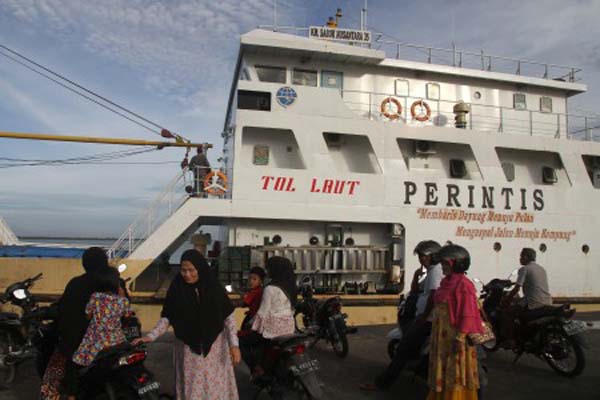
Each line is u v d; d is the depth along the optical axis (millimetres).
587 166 13836
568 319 6348
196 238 10773
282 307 5000
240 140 10359
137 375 4195
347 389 5863
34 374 6410
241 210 10125
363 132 11000
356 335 9000
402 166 11117
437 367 4562
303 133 10664
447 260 4680
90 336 4305
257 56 11789
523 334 6746
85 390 4496
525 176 12805
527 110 13016
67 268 9219
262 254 10023
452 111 13016
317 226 11094
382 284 11164
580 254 12117
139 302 9125
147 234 9844
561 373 6438
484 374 4984
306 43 11438
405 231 10922
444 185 11289
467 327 4391
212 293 3990
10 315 6332
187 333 3947
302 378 4578
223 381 4078
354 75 12367
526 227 11758
